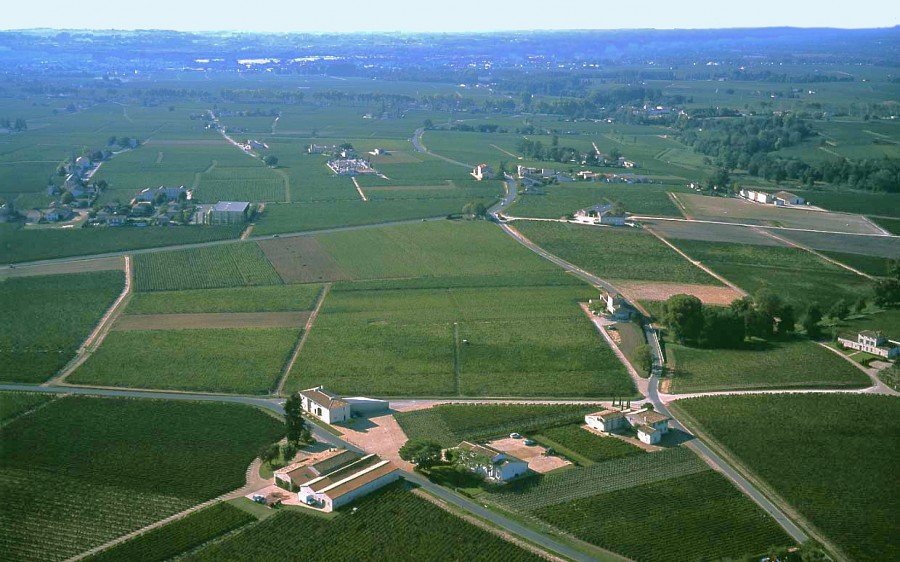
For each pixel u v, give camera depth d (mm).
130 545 186750
